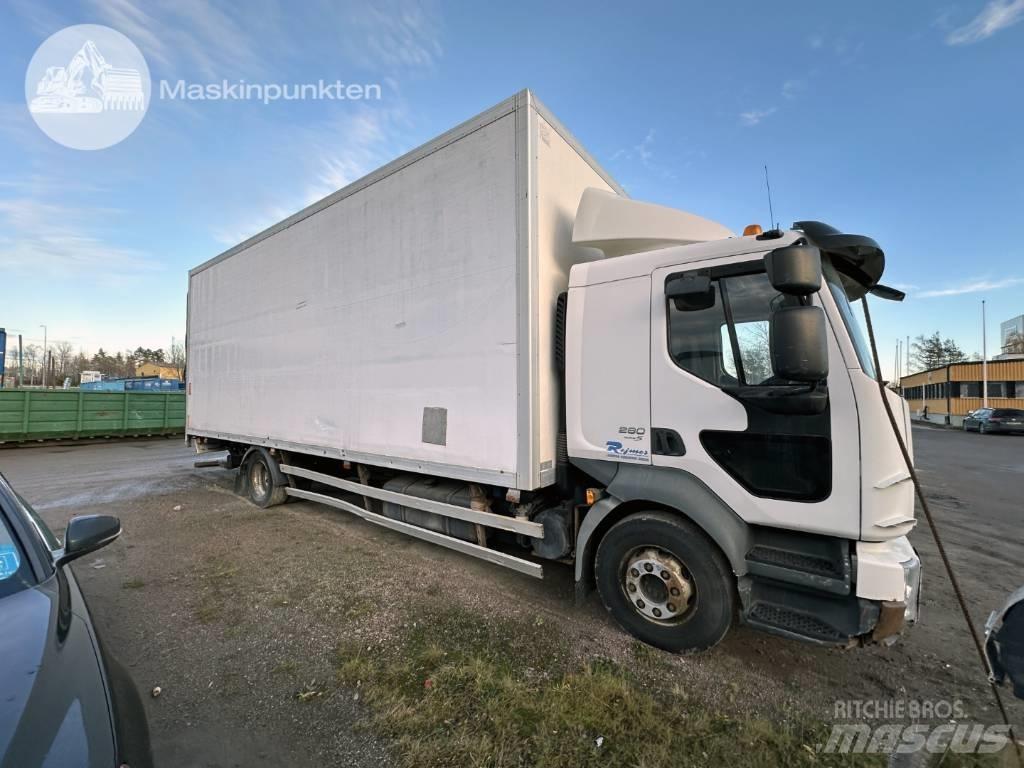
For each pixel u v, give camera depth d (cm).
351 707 255
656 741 231
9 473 1000
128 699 161
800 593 263
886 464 245
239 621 348
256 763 217
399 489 470
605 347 328
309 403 542
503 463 346
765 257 243
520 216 339
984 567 481
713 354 288
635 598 313
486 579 423
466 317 373
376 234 455
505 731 235
